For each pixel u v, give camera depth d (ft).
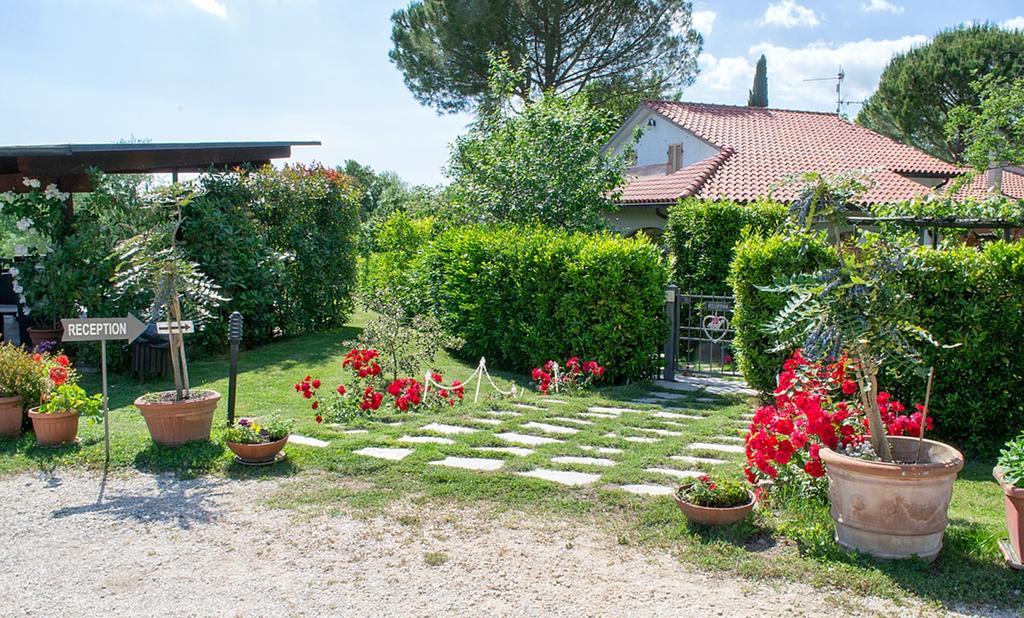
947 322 22.86
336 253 50.57
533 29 87.92
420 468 20.02
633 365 34.35
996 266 22.26
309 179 47.83
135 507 17.75
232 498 18.25
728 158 63.05
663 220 60.23
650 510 16.74
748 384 29.94
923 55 111.86
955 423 23.07
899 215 28.40
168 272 22.44
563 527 16.14
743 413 27.61
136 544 15.52
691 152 70.59
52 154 32.76
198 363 38.47
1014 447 14.51
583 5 87.45
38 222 36.55
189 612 12.55
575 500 17.63
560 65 92.12
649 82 96.12
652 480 18.99
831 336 13.71
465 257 40.63
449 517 16.74
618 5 87.25
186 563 14.55
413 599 12.94
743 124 74.08
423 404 28.76
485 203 50.70
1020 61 103.40
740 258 29.17
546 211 48.21
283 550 15.11
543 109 50.14
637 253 34.22
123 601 12.96
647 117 77.30
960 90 106.42
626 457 21.08
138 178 42.45
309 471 20.24
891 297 13.78
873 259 14.21
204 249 40.11
